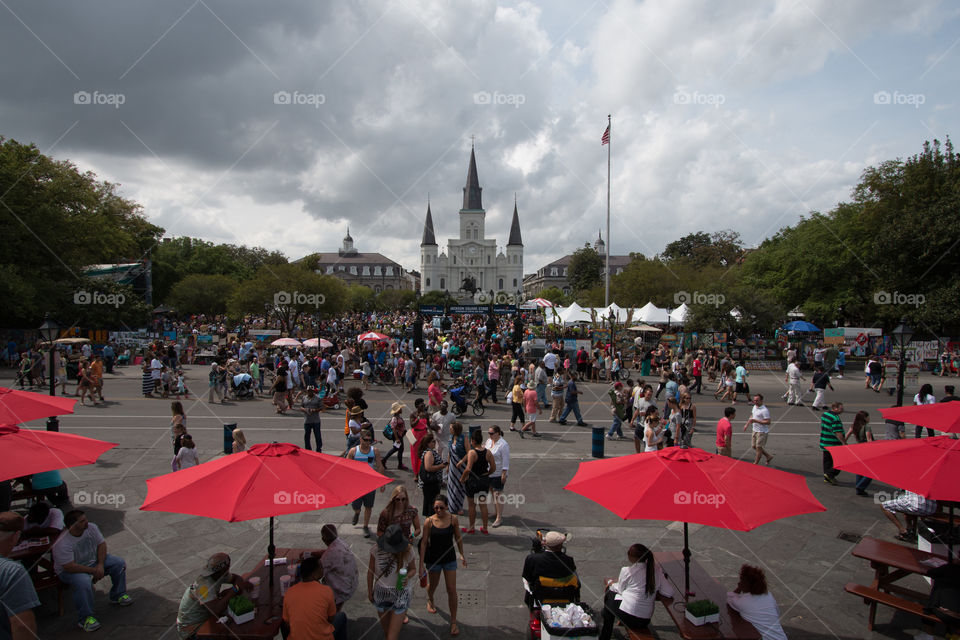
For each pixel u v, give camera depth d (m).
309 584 4.87
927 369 31.30
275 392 17.94
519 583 6.94
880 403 21.00
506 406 19.84
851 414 18.81
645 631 5.36
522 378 15.91
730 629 5.16
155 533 8.29
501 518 9.02
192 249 80.81
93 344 31.55
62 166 37.56
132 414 17.50
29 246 32.75
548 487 10.62
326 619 4.80
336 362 23.78
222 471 5.12
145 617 6.09
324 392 18.83
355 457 8.93
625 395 16.20
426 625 6.04
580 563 7.50
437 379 16.77
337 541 5.81
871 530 8.75
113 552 7.65
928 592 6.81
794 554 7.86
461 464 8.28
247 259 96.38
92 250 39.72
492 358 21.44
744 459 13.00
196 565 7.32
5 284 29.27
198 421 16.52
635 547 5.50
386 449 13.61
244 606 5.14
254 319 48.94
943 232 30.89
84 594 5.80
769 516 4.61
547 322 38.09
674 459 5.31
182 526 8.55
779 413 18.94
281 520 8.87
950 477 5.57
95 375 19.41
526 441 14.41
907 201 34.56
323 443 13.94
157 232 65.62
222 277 57.47
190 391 22.73
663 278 45.81
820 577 7.19
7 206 31.19
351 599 6.70
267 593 5.70
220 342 36.38
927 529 7.37
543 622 5.10
